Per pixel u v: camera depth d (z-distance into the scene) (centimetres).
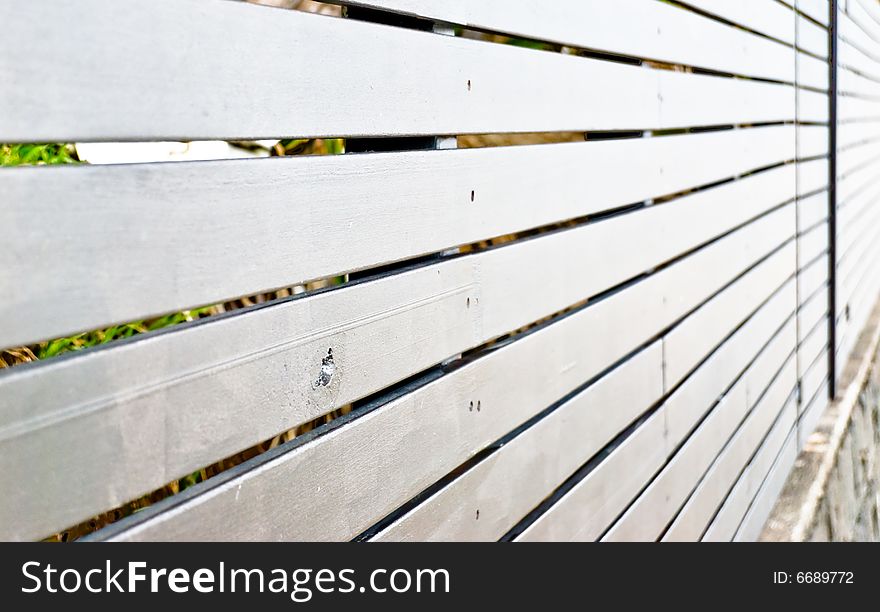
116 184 100
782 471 491
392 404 151
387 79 149
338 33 136
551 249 215
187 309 109
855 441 644
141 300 103
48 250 93
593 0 235
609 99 247
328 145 259
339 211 137
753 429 425
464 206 175
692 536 323
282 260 125
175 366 107
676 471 309
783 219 497
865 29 875
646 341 282
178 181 108
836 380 654
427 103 161
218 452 113
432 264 165
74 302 95
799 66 529
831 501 520
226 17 114
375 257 146
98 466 98
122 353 101
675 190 309
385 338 149
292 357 127
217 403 113
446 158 168
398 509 157
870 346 802
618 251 258
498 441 192
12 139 89
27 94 90
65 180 95
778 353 486
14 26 89
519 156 198
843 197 711
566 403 223
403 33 154
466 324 176
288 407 126
